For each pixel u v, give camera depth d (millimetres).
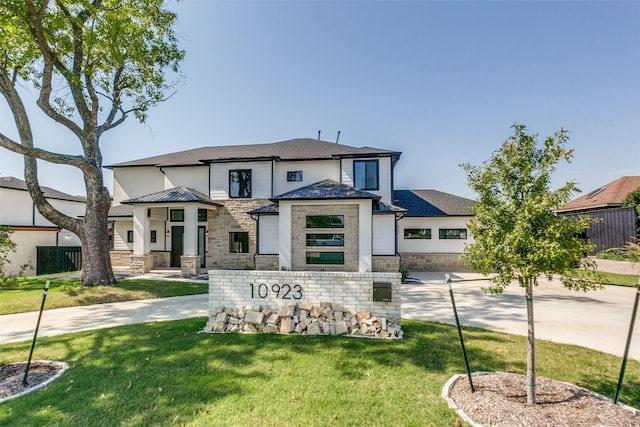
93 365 5043
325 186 13641
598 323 7668
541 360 5180
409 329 6906
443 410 3605
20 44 10148
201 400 3873
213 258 18406
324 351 5496
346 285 6691
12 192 21844
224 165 18734
